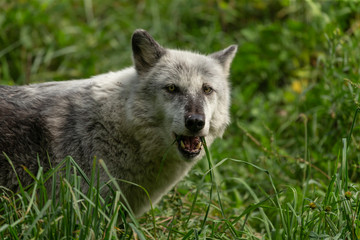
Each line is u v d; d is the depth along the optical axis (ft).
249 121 47.93
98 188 22.56
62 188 22.34
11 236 22.34
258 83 51.47
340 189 25.23
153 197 29.71
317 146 38.63
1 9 50.16
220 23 56.59
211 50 52.39
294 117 42.75
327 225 24.50
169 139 27.81
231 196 37.09
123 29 54.80
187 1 57.47
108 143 27.14
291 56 50.70
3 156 26.40
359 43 40.98
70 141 26.84
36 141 26.78
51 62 50.57
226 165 39.27
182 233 25.34
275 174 36.68
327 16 45.16
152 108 27.89
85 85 28.68
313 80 46.70
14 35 49.32
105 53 52.31
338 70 39.06
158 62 28.96
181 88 27.96
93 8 57.16
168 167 28.96
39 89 28.94
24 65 48.65
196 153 27.78
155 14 55.31
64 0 54.03
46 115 27.14
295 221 25.13
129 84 28.40
